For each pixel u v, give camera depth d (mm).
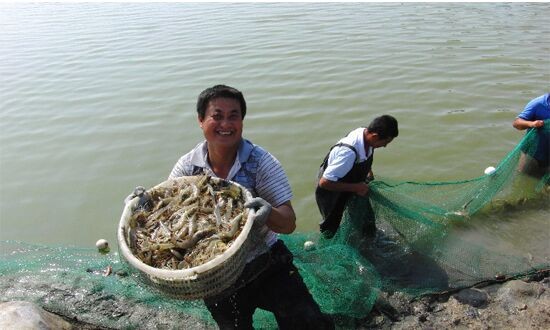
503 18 14641
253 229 3100
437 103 8648
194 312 4316
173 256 3039
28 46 14156
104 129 8352
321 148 7414
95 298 4527
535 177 5582
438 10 16297
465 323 4043
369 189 4895
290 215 3332
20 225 6082
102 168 7203
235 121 3240
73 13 20078
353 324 4098
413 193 5281
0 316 3562
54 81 10812
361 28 14148
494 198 5539
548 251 4879
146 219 3273
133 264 2889
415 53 11438
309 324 3342
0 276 4828
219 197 3311
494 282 4492
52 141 8039
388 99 8906
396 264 4758
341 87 9531
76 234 5914
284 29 14547
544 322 3965
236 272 2934
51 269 4953
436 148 7266
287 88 9609
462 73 9992
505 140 7375
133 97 9594
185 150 7570
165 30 15367
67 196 6617
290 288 3459
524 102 8539
